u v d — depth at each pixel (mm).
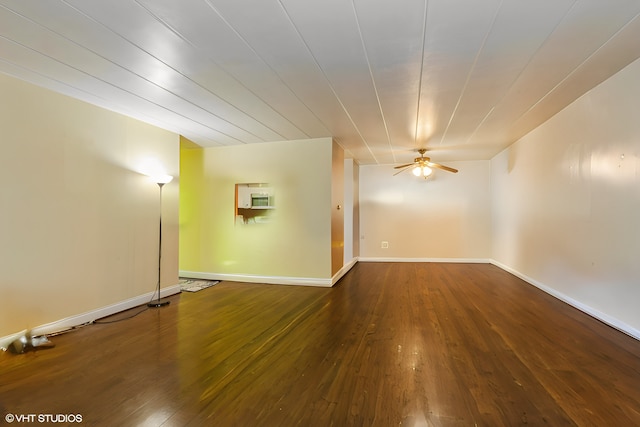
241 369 2238
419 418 1675
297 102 3361
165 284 4273
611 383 2010
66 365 2297
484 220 6977
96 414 1726
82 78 2736
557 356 2395
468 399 1847
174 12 1852
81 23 1947
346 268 6055
